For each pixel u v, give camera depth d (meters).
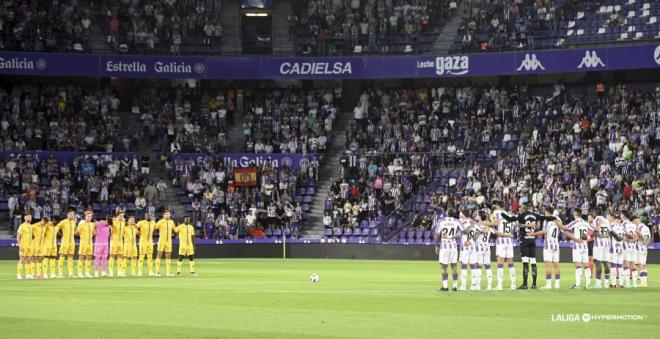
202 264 120.69
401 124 153.50
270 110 158.38
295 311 52.81
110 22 158.25
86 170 143.25
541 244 125.19
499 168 141.00
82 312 52.34
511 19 156.25
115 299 61.06
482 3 159.50
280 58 157.50
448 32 160.50
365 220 142.00
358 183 145.75
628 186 127.88
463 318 49.19
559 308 54.56
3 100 150.75
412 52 159.00
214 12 162.00
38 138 147.25
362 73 157.50
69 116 152.62
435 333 42.94
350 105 163.50
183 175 146.38
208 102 158.62
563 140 142.38
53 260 91.06
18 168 141.00
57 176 143.25
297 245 141.38
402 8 162.25
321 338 41.19
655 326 45.94
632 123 140.75
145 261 128.38
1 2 153.00
